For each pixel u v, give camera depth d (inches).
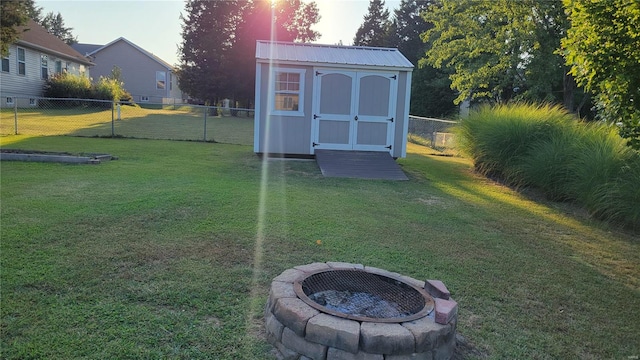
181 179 276.8
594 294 138.6
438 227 202.8
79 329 96.8
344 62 377.7
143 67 1534.2
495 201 273.6
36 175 266.5
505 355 100.3
